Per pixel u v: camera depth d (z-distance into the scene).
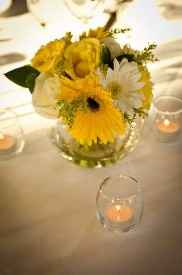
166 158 0.78
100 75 0.60
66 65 0.61
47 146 0.81
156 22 1.03
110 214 0.70
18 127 0.82
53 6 1.08
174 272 0.65
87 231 0.70
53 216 0.72
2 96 0.89
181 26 1.02
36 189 0.75
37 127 0.83
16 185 0.76
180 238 0.68
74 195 0.74
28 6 1.08
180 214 0.71
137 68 0.62
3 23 1.05
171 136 0.80
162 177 0.76
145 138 0.81
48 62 0.61
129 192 0.72
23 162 0.79
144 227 0.70
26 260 0.67
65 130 0.78
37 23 1.04
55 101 0.64
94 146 0.75
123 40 0.99
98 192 0.71
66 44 0.63
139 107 0.63
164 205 0.72
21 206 0.73
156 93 0.87
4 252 0.68
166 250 0.67
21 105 0.87
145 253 0.67
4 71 0.94
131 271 0.65
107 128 0.63
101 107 0.63
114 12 1.06
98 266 0.66
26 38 1.01
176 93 0.87
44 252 0.68
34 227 0.71
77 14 1.05
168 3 1.07
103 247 0.68
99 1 1.06
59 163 0.78
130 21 1.04
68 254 0.68
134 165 0.77
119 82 0.61
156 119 0.82
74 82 0.60
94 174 0.77
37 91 0.64
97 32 0.64
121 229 0.69
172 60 0.94
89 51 0.60
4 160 0.79
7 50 0.98
